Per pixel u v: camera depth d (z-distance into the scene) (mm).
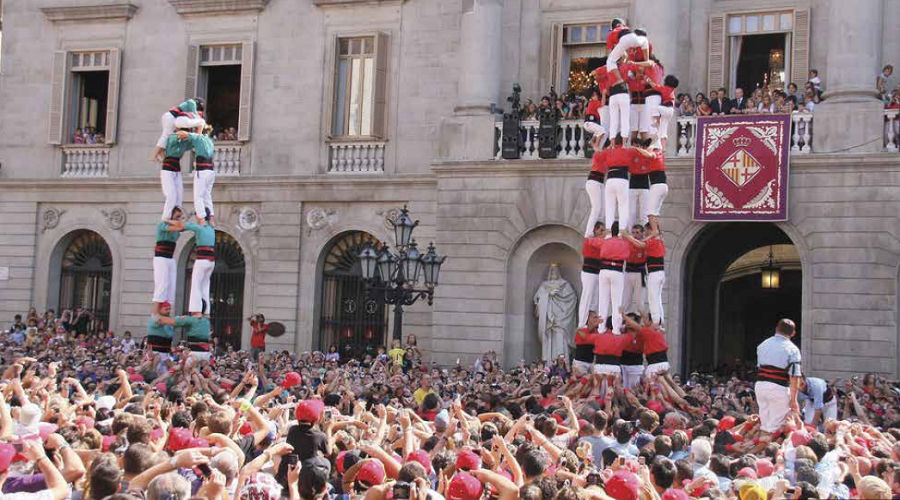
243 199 37094
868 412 22750
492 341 32438
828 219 29062
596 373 20859
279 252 36625
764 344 17219
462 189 33031
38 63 39969
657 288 21219
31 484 9984
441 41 35500
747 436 17078
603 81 21562
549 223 32031
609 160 21203
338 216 36219
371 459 10602
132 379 21766
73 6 39312
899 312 28594
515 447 12562
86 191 39000
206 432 12789
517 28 34250
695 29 32562
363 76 36562
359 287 36281
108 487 9258
